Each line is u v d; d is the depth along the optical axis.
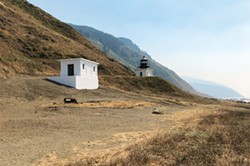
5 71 47.34
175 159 10.58
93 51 97.19
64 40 89.75
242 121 20.39
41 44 76.75
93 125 19.47
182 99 57.06
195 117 24.81
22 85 35.84
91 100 34.03
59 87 39.72
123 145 13.98
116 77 67.75
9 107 25.05
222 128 16.41
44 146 13.53
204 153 10.96
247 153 11.12
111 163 10.55
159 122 22.22
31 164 10.91
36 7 116.06
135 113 27.02
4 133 15.85
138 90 63.69
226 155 10.82
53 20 114.00
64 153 12.48
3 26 75.94
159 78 73.88
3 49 60.19
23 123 18.73
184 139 13.66
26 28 83.44
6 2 99.00
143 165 10.15
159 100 42.47
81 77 43.53
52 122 19.61
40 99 31.34
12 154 12.06
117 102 33.88
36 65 60.69
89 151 12.89
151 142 13.41
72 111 25.06
